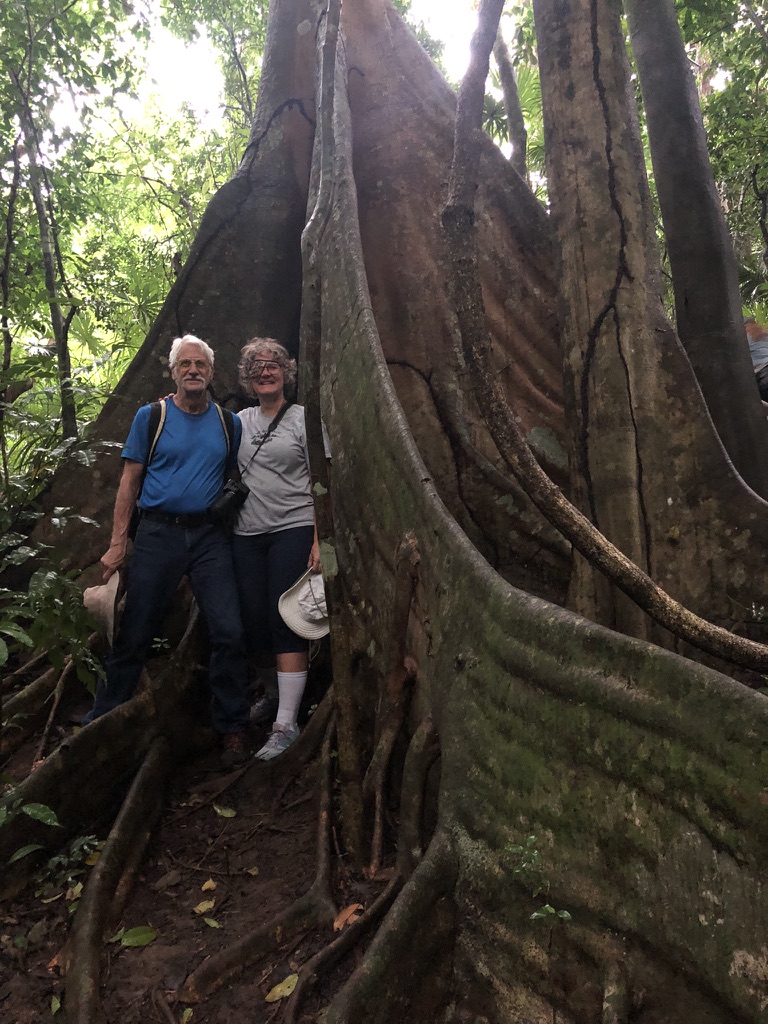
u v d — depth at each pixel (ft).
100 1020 7.01
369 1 17.12
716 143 22.94
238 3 28.43
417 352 14.65
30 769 11.24
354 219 12.91
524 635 6.78
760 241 25.76
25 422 11.93
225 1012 7.02
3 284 15.43
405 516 9.21
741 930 4.98
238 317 15.96
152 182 33.30
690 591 11.00
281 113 17.10
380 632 9.90
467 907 6.70
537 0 11.80
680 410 11.32
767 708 5.08
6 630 8.20
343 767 8.85
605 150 11.27
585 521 7.09
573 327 11.35
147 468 11.76
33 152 16.03
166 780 10.89
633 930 5.59
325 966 7.11
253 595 12.27
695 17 23.21
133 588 11.44
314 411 9.07
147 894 8.90
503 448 6.93
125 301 24.04
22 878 8.89
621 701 5.87
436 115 16.39
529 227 15.62
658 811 5.58
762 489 13.38
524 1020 6.04
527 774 6.51
